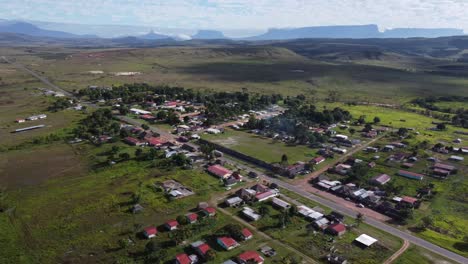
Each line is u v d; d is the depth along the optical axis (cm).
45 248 7544
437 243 8081
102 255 7344
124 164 12388
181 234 7881
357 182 11325
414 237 8356
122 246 7550
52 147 14025
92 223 8562
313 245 7862
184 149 14238
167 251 7488
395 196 10538
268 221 8875
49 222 8575
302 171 12394
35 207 9288
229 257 7350
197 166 12550
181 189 10538
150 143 14588
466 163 13250
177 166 12406
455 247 7944
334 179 11806
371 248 7812
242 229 8262
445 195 10669
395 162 13325
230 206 9606
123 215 8962
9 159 12662
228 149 14462
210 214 8975
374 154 14250
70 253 7394
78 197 9894
